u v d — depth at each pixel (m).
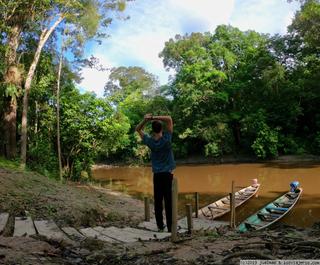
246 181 26.72
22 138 19.89
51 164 22.83
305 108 43.19
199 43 51.69
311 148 40.47
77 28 23.12
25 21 20.81
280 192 21.06
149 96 64.81
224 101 46.12
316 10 33.09
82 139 25.00
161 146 6.34
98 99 25.17
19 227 6.40
